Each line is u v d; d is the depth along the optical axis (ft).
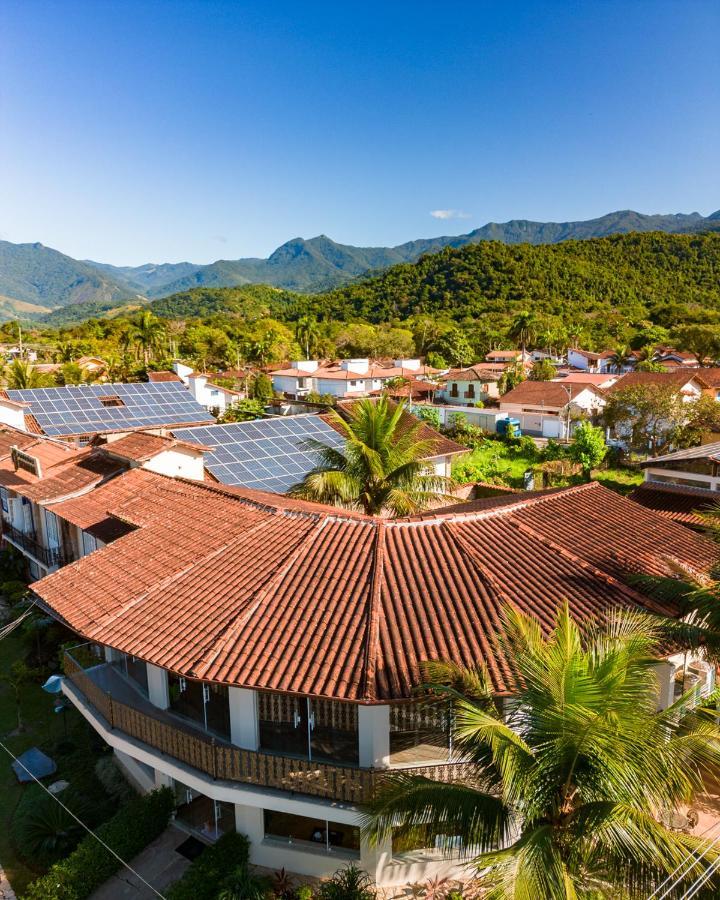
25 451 111.14
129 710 53.78
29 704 81.25
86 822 59.26
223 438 120.78
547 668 33.24
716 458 102.32
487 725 31.91
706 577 56.95
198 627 48.08
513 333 404.98
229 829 54.75
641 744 30.96
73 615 53.31
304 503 78.33
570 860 30.42
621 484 164.45
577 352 382.42
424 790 34.17
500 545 58.13
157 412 173.88
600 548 59.41
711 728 34.09
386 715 46.14
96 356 366.63
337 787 44.83
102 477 88.63
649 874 29.12
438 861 47.85
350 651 43.86
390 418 100.53
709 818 49.26
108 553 62.90
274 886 48.03
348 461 93.04
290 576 52.85
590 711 30.40
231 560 56.75
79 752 70.69
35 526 103.40
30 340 509.76
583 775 32.01
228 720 51.62
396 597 49.44
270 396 287.48
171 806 56.49
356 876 46.06
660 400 177.47
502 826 32.96
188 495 74.13
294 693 40.88
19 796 64.23
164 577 55.77
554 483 166.61
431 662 39.04
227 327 554.46
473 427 221.25
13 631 95.14
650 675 34.42
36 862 55.47
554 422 229.45
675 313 513.45
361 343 454.81
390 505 88.89
